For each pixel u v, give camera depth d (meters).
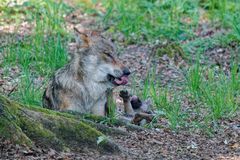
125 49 18.28
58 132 10.19
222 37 18.45
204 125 12.09
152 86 13.48
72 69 12.41
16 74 15.25
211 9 21.12
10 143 9.67
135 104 12.61
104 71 12.34
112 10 21.09
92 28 19.92
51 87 12.68
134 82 14.42
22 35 18.45
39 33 17.50
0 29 18.98
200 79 14.33
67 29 19.55
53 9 19.42
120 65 12.38
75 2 22.44
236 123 12.44
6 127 9.71
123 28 19.66
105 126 11.05
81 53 12.37
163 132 11.67
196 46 18.22
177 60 17.20
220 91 13.34
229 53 17.66
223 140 11.47
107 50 12.40
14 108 9.97
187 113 12.93
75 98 12.38
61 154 9.88
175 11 20.53
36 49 16.28
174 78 15.86
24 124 9.96
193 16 20.11
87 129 10.32
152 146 10.88
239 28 18.48
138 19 19.83
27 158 9.56
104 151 10.21
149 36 19.08
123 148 10.48
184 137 11.50
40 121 10.17
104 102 12.53
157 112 12.52
